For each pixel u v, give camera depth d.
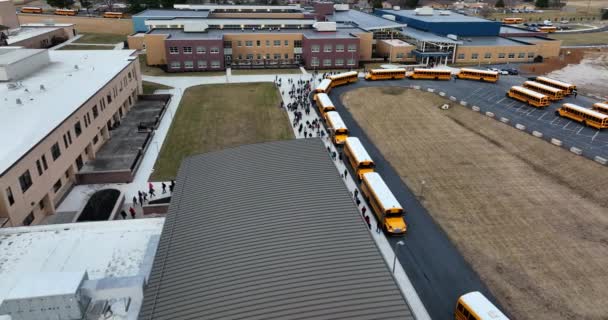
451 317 29.08
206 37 95.81
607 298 30.45
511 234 37.91
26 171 35.47
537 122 65.38
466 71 90.88
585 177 48.25
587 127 63.59
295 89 82.31
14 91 51.12
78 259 27.75
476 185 46.53
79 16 147.50
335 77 83.12
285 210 24.81
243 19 114.12
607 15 183.62
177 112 68.06
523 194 44.72
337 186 27.34
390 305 17.89
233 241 22.22
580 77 93.69
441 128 63.12
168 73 93.19
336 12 148.00
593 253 35.31
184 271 20.52
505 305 29.77
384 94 79.69
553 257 34.81
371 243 21.88
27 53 60.88
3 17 108.56
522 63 107.50
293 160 30.78
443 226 39.06
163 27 104.38
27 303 20.05
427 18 125.88
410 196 44.16
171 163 50.88
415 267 33.72
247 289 18.83
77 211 40.78
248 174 29.16
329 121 60.56
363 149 50.19
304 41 99.75
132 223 31.61
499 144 57.34
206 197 26.94
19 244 29.03
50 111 45.16
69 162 44.12
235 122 64.19
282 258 20.73
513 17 191.12
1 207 32.31
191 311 17.94
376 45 116.00
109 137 56.53
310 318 17.14
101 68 63.97
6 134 39.16
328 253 21.00
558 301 30.12
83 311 21.19
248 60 101.69
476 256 34.97
